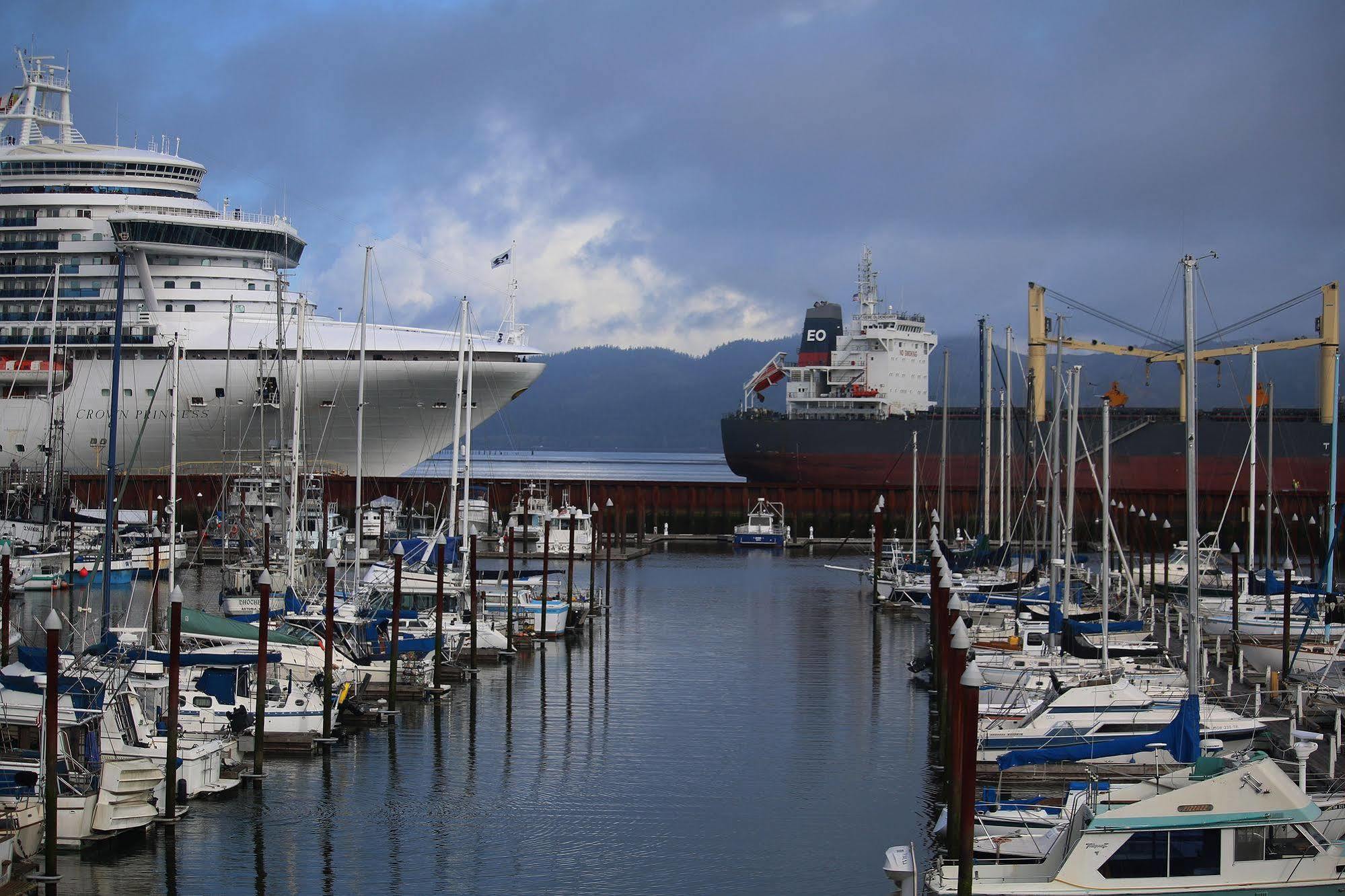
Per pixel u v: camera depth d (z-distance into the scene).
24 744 29.66
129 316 96.50
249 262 97.44
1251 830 22.98
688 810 33.91
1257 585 70.25
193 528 99.69
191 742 33.78
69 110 103.75
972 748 23.20
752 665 54.06
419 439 97.19
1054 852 24.33
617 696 47.62
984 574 73.44
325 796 34.41
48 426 92.12
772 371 142.75
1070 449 57.16
